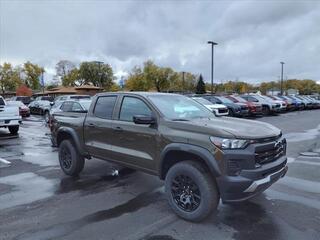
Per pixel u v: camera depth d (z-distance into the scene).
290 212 4.70
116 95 5.84
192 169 4.34
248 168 4.04
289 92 89.81
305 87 119.75
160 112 4.97
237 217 4.54
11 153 9.45
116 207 4.98
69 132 6.59
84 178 6.59
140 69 78.94
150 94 5.48
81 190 5.82
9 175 6.88
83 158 6.70
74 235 4.04
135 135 5.18
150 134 4.93
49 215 4.67
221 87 107.81
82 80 91.88
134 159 5.23
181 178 4.53
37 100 29.80
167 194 4.70
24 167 7.62
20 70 82.94
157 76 78.06
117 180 6.44
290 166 7.45
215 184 4.27
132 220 4.48
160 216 4.62
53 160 8.43
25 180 6.48
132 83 77.25
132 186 6.04
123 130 5.39
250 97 26.73
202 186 4.25
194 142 4.31
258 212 4.71
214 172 4.08
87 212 4.77
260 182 4.09
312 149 9.77
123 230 4.18
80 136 6.41
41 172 7.13
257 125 4.78
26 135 13.81
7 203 5.16
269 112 26.31
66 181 6.39
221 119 5.16
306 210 4.77
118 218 4.55
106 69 91.88
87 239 3.94
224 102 22.89
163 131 4.74
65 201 5.25
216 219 4.49
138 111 5.31
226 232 4.10
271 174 4.32
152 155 4.93
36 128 16.91
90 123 6.14
